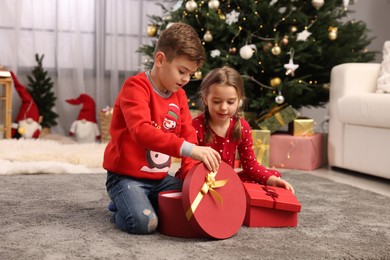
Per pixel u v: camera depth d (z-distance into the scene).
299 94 2.92
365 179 2.53
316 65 2.87
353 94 2.55
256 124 2.85
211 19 2.78
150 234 1.34
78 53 3.81
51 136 3.66
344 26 3.09
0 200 1.70
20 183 2.02
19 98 3.70
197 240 1.29
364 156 2.52
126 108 1.37
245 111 2.96
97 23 3.85
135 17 3.93
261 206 1.44
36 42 3.76
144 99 1.39
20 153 2.73
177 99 1.52
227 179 1.38
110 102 3.94
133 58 3.94
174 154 1.31
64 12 3.79
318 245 1.28
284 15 2.95
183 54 1.34
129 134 1.42
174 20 2.94
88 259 1.11
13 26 3.64
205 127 1.68
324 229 1.45
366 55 3.16
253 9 2.78
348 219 1.58
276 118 2.84
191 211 1.26
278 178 1.67
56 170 2.33
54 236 1.29
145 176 1.43
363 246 1.29
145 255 1.15
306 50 2.93
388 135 2.37
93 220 1.47
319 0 2.87
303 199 1.89
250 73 2.98
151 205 1.37
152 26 3.14
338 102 2.64
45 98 3.69
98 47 3.86
